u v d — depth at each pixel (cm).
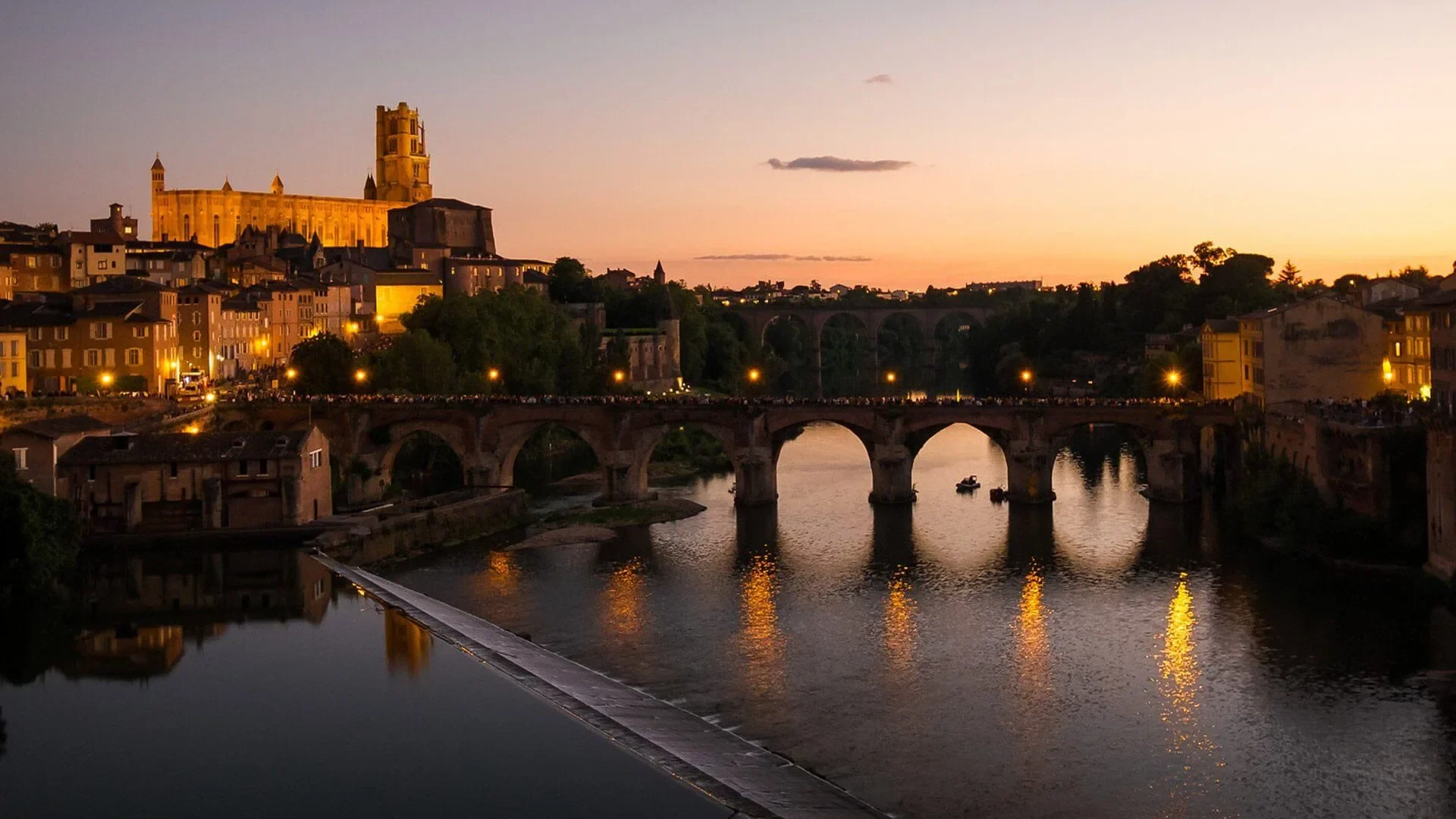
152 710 11044
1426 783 9550
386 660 12331
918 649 12781
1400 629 12731
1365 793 9412
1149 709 11050
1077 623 13462
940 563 16225
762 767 9875
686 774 9588
